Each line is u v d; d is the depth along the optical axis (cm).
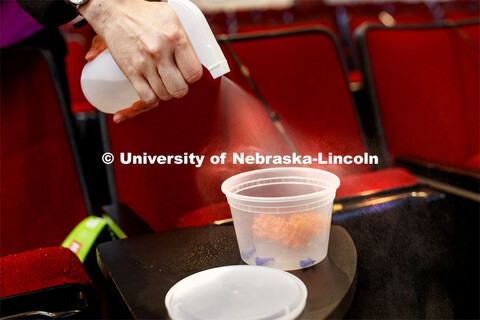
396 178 96
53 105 123
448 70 161
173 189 120
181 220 99
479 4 363
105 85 75
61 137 124
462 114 161
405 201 84
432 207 87
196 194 120
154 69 69
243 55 133
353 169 137
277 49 137
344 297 53
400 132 150
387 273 78
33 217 120
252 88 128
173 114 121
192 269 61
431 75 157
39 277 64
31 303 60
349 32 283
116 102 78
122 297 56
